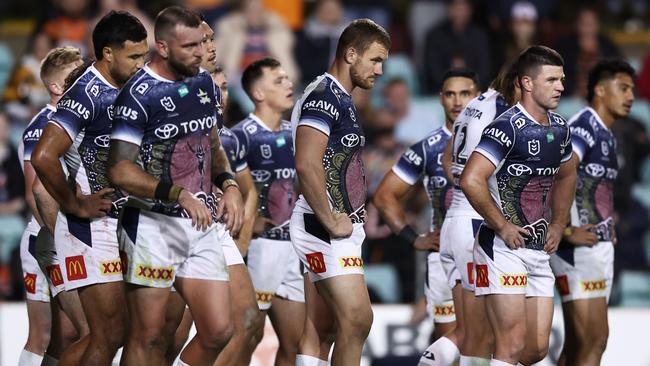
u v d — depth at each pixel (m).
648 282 38.47
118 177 20.12
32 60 42.00
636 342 33.97
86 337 22.80
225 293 21.27
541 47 22.36
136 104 20.22
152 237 20.86
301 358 24.75
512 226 22.17
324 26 45.03
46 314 26.02
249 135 27.28
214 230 21.42
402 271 35.22
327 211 21.86
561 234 23.52
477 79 27.16
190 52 20.20
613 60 26.91
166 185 20.06
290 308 27.64
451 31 45.03
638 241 38.94
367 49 22.23
